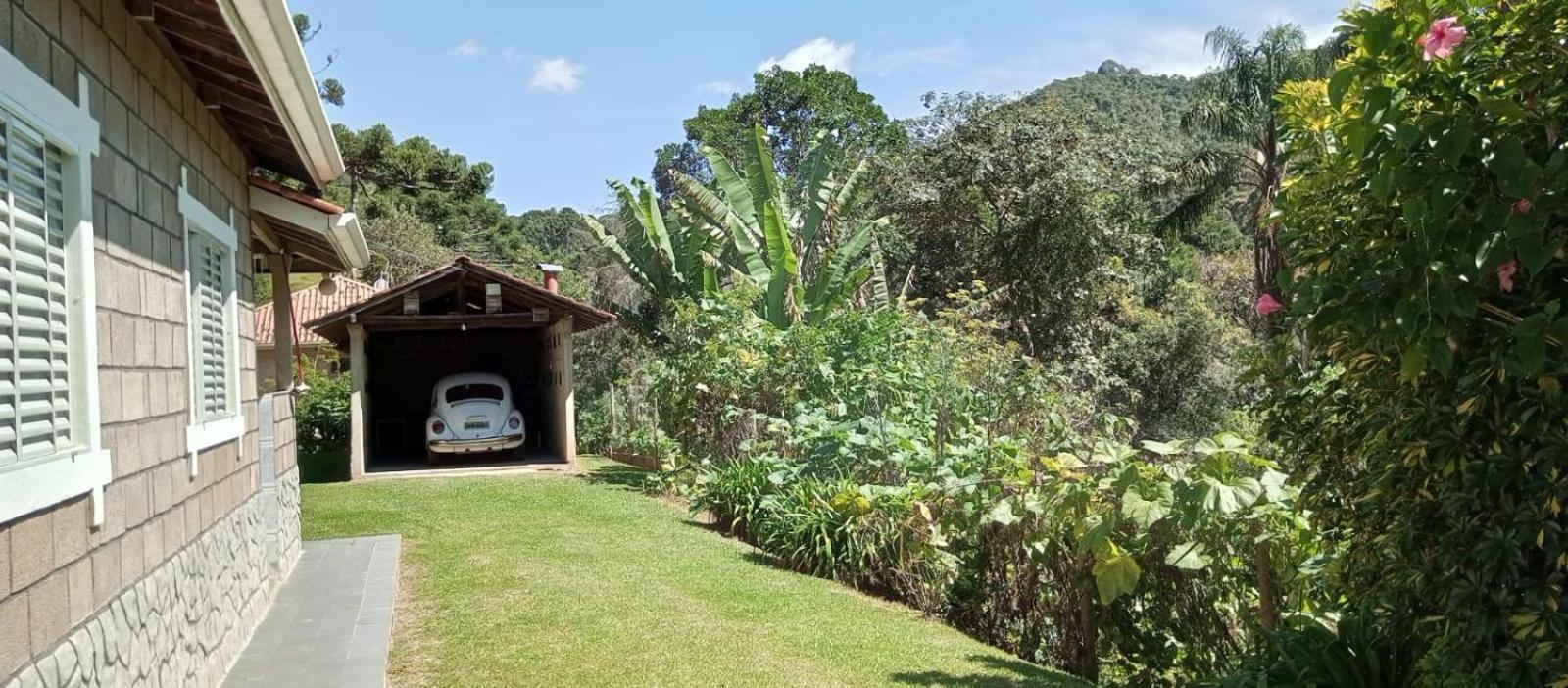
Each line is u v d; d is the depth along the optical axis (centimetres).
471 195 4706
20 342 323
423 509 1274
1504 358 315
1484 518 345
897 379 1330
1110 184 2745
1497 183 320
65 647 343
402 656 652
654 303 2173
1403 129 325
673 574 893
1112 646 712
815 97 4106
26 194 335
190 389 534
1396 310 338
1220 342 2845
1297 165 428
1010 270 2766
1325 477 443
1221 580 637
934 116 2916
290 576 898
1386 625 419
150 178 475
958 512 783
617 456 1973
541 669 619
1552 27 316
